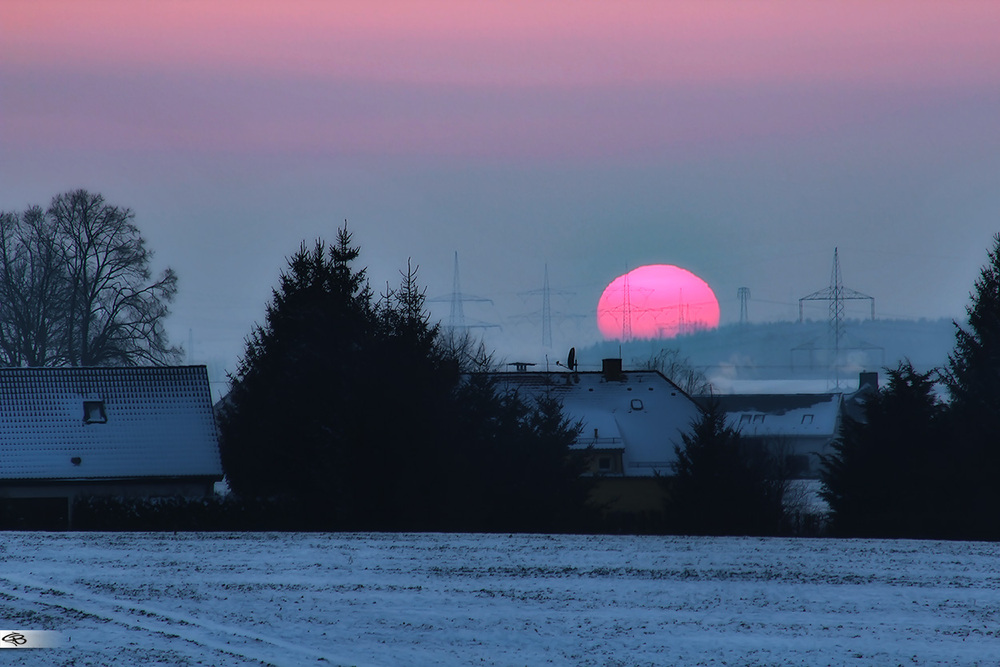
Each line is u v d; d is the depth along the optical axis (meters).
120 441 193.50
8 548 132.25
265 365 192.12
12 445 188.75
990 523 187.25
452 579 113.81
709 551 135.88
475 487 173.12
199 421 199.38
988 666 82.06
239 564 121.56
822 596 106.81
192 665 77.94
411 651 84.56
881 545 144.00
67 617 92.62
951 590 110.50
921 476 194.88
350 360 173.38
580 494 180.00
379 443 167.75
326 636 88.44
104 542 139.25
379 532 155.88
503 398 186.62
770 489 192.25
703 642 88.19
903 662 82.94
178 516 169.25
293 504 172.12
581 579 114.69
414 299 179.12
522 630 91.69
